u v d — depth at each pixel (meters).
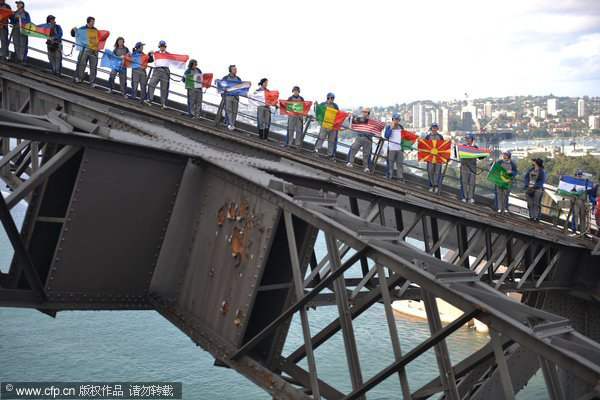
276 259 7.00
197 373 52.75
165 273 7.38
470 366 5.40
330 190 10.70
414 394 6.87
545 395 43.16
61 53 18.94
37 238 7.00
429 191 18.34
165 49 18.80
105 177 6.82
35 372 52.75
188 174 7.40
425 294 5.19
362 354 52.84
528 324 4.95
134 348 58.56
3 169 13.93
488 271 15.59
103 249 7.00
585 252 18.14
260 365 6.32
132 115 12.48
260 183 6.50
